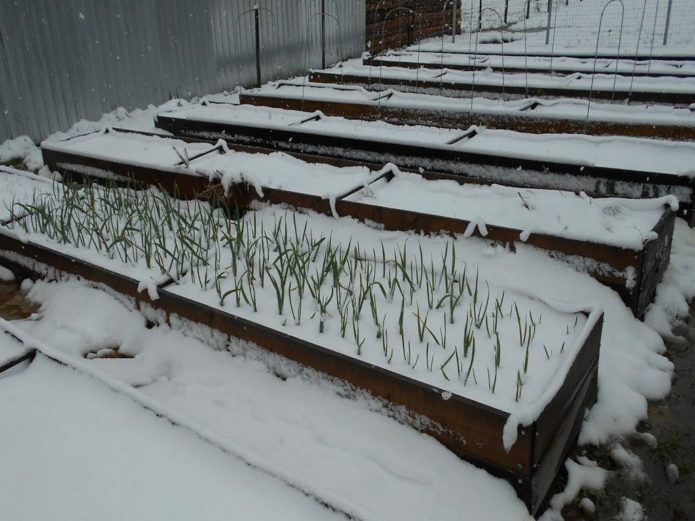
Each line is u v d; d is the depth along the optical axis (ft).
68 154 16.46
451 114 19.45
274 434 8.26
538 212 11.47
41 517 6.27
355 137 16.83
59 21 19.75
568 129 18.15
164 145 17.16
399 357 8.36
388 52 32.76
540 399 7.07
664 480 8.23
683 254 13.12
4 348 8.77
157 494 6.47
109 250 11.43
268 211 13.16
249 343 9.29
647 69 25.68
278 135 18.17
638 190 13.94
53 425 7.43
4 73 18.67
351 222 12.24
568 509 7.78
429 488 7.38
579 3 48.57
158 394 9.18
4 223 13.02
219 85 25.63
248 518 6.15
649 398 9.62
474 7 48.73
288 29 28.35
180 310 9.96
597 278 10.73
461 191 12.80
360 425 8.16
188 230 12.22
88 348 10.26
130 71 22.11
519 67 27.12
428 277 10.48
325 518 6.12
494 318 8.96
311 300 9.81
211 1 24.43
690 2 43.83
